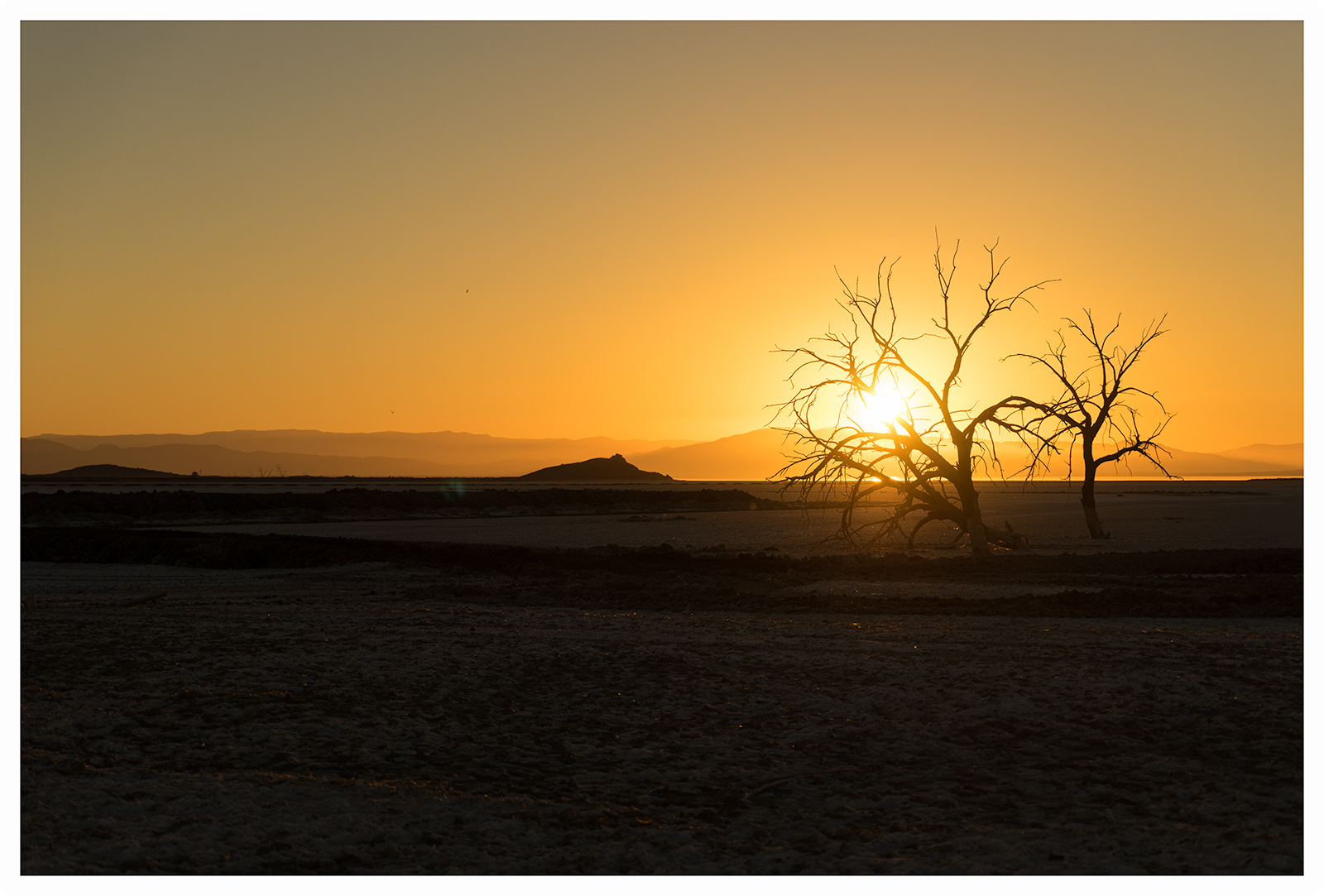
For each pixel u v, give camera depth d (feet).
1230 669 40.29
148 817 24.31
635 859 22.40
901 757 30.19
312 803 25.77
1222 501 324.39
